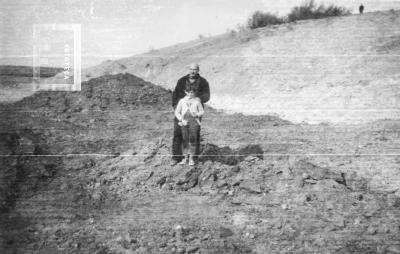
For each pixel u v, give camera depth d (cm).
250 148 679
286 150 704
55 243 465
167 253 446
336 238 472
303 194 533
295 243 466
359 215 508
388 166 659
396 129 849
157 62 1800
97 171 599
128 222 497
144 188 563
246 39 1645
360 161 680
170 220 499
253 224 491
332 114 1034
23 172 588
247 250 454
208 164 583
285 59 1392
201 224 491
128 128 768
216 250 452
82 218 508
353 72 1209
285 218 499
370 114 995
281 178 561
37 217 512
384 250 457
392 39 1342
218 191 546
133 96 923
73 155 638
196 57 1697
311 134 809
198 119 568
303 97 1141
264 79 1321
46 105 857
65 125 764
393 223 495
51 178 585
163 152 627
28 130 714
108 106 873
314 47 1394
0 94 1170
